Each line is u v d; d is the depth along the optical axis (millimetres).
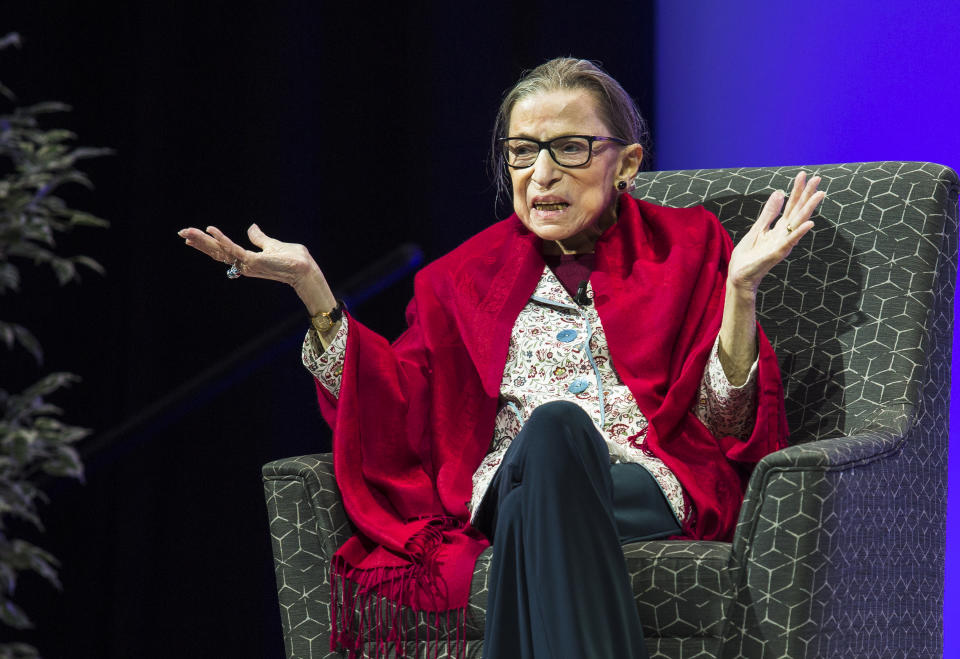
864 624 6141
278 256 6703
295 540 6539
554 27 10320
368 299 10383
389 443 6922
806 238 7641
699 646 5797
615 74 10398
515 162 7156
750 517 5773
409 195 10398
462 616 6105
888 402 7008
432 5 10297
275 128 10344
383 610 6262
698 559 5801
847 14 9969
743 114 10438
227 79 10406
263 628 10305
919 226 7375
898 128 9703
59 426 5855
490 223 10305
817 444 5887
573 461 5621
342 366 6875
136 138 10258
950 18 9477
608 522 5609
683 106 10641
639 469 6504
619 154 7250
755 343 6539
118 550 10180
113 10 10391
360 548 6504
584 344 6996
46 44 10141
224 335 10328
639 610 5828
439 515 6820
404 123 10492
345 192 10508
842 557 5871
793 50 10219
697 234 7289
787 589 5691
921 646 6789
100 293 10344
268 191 10336
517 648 5641
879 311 7277
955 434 9289
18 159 5957
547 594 5469
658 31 10609
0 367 10039
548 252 7473
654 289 7051
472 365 7199
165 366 10250
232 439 10328
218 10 10414
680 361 6949
